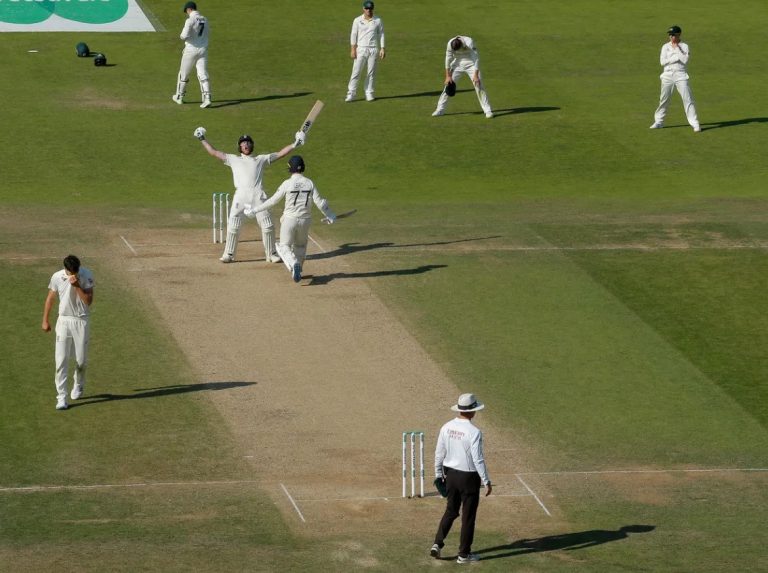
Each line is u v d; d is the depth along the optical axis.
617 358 84.62
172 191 118.94
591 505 67.50
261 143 129.38
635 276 97.81
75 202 114.62
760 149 132.12
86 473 68.88
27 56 150.75
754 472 71.81
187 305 89.88
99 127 132.62
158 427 73.88
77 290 74.38
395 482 69.12
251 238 104.81
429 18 167.00
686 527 65.31
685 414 78.00
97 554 60.31
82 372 76.06
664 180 124.62
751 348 86.94
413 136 133.25
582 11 171.62
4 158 124.56
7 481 67.69
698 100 144.88
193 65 137.50
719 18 170.12
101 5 165.62
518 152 130.50
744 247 104.12
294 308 89.94
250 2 170.12
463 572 60.06
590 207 115.88
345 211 113.50
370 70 140.88
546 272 98.00
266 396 77.81
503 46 158.38
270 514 65.25
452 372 81.75
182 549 61.09
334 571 59.50
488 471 70.62
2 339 83.81
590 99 144.00
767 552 62.59
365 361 82.69
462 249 102.69
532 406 78.06
